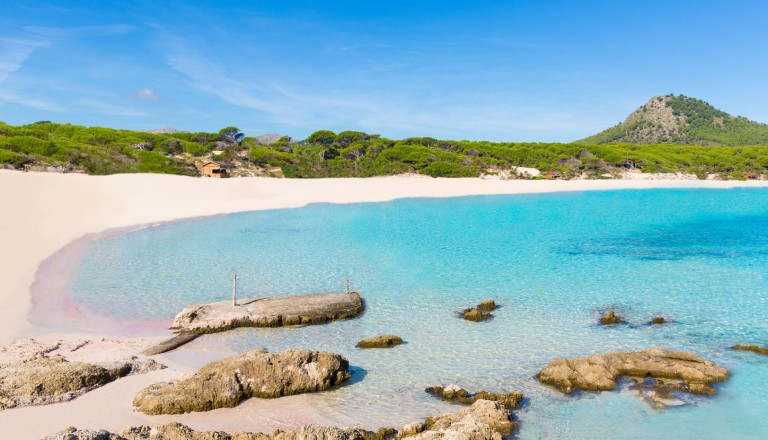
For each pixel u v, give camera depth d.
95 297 18.02
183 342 14.24
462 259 24.53
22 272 20.36
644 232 32.03
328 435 8.86
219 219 35.88
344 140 92.44
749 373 12.23
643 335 14.83
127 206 38.09
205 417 10.18
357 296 17.66
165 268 22.36
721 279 20.56
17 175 41.94
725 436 9.70
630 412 10.56
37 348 12.95
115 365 11.94
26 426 9.34
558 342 14.41
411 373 12.49
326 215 38.59
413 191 54.44
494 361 13.17
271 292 19.12
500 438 8.97
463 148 89.19
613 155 87.88
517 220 37.34
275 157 76.75
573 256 25.11
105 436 8.06
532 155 86.44
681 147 102.50
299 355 11.80
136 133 78.38
